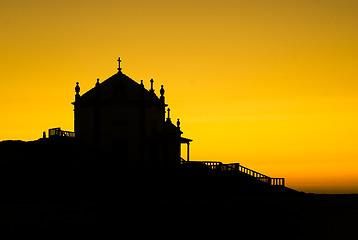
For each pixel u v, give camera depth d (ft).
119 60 607.78
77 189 449.48
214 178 473.26
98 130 549.95
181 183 467.52
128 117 558.97
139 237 359.66
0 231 344.08
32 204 408.67
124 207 410.31
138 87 586.04
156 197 451.12
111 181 461.37
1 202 415.85
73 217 376.68
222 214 412.98
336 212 468.75
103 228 372.79
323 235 391.24
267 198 472.44
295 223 418.31
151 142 559.38
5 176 457.27
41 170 474.08
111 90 567.59
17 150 527.40
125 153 553.23
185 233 378.94
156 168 483.92
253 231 391.65
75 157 507.30
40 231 348.38
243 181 480.23
